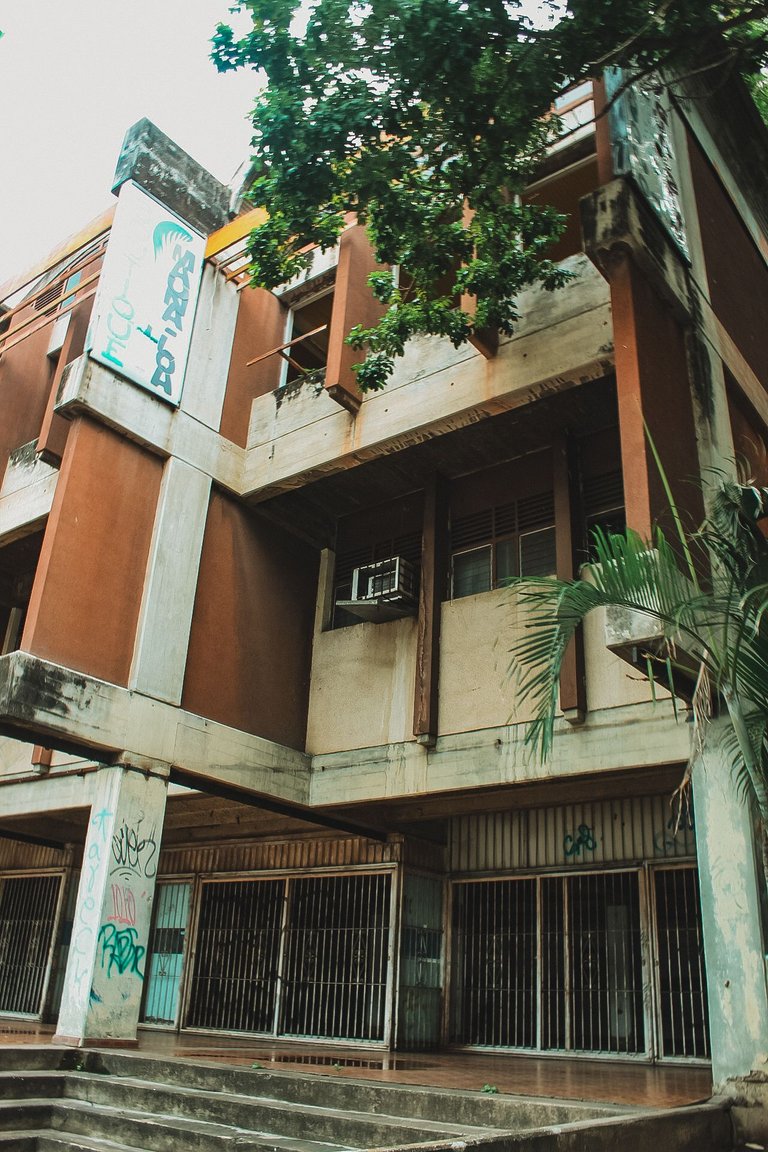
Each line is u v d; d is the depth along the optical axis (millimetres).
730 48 8242
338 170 7922
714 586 6598
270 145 7637
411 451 11250
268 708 11602
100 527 10320
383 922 11578
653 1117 5219
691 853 10258
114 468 10664
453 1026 11477
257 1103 6582
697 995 9750
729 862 6883
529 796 10961
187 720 10500
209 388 11953
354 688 11703
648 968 10094
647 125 8844
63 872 15039
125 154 11797
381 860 11906
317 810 11547
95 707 9602
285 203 8102
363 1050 10625
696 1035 9609
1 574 15055
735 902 6766
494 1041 11062
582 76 7203
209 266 12414
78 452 10312
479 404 10070
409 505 12273
